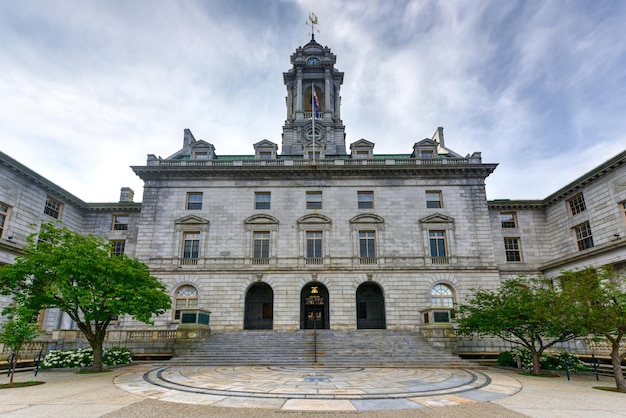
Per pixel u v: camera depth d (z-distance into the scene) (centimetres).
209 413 1172
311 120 5022
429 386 1644
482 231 3909
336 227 3928
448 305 3719
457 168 4038
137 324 3631
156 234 3925
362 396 1417
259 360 2580
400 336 3083
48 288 2048
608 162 3334
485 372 2198
